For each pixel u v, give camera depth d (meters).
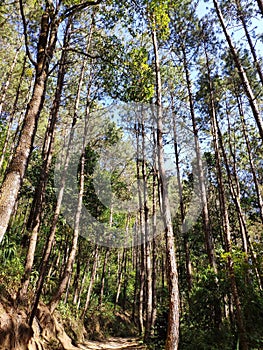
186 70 12.34
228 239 7.89
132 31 6.06
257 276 8.25
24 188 13.23
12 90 15.78
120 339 16.89
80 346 10.69
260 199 11.82
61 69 10.27
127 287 27.19
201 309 7.36
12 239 9.95
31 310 7.08
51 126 9.84
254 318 6.56
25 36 4.07
